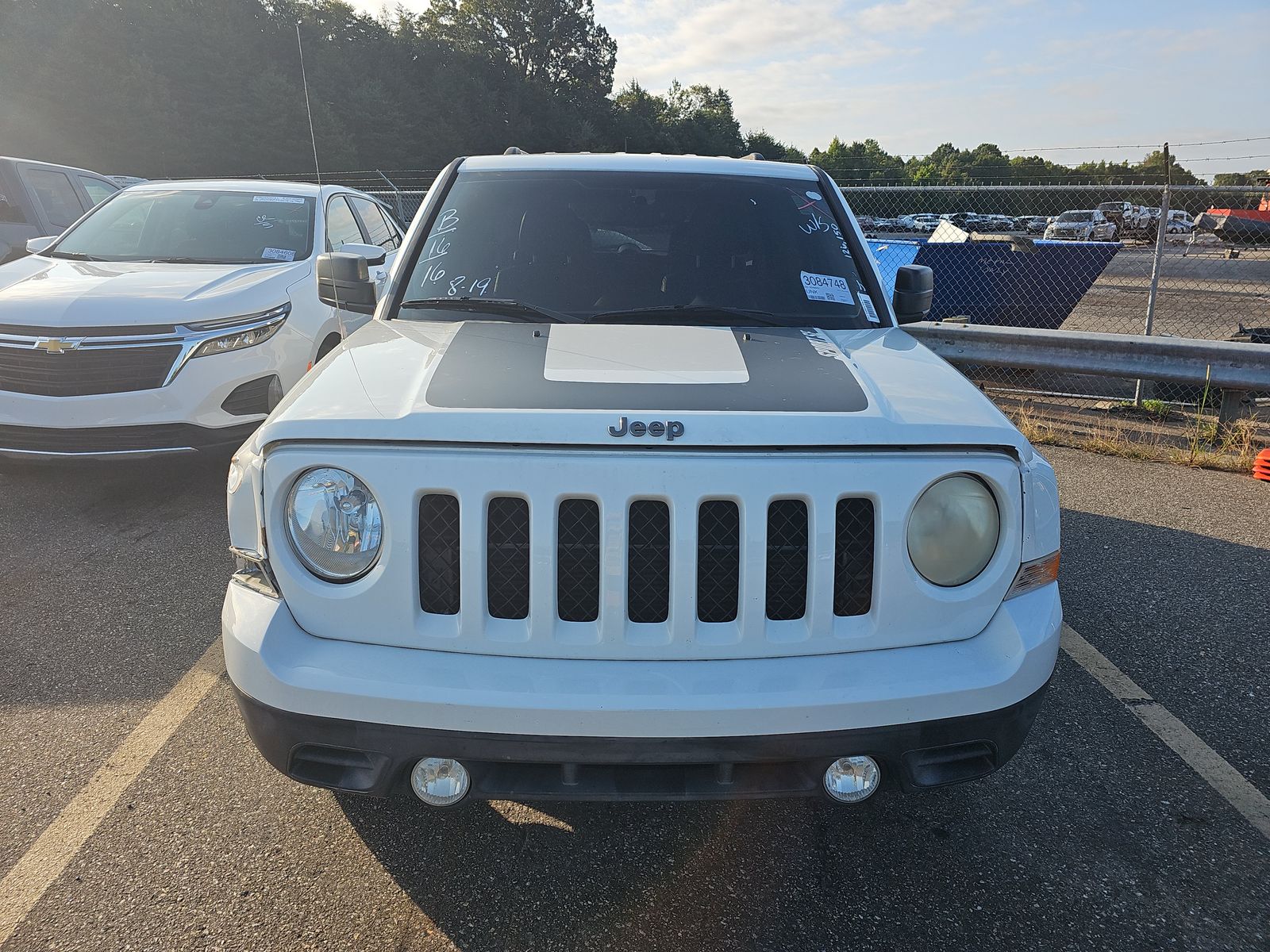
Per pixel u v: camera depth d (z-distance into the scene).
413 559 1.92
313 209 6.16
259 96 45.94
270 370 5.00
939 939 2.10
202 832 2.41
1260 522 5.02
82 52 43.44
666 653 1.92
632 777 1.94
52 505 4.95
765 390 2.15
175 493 5.18
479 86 73.12
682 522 1.89
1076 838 2.47
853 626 1.98
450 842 2.39
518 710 1.85
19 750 2.76
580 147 82.81
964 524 2.01
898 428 2.00
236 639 1.98
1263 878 2.31
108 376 4.52
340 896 2.20
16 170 9.52
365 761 1.94
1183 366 6.70
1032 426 6.89
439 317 2.87
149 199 6.15
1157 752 2.88
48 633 3.52
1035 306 9.73
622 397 2.07
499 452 1.91
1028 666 2.01
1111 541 4.71
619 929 2.11
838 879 2.29
